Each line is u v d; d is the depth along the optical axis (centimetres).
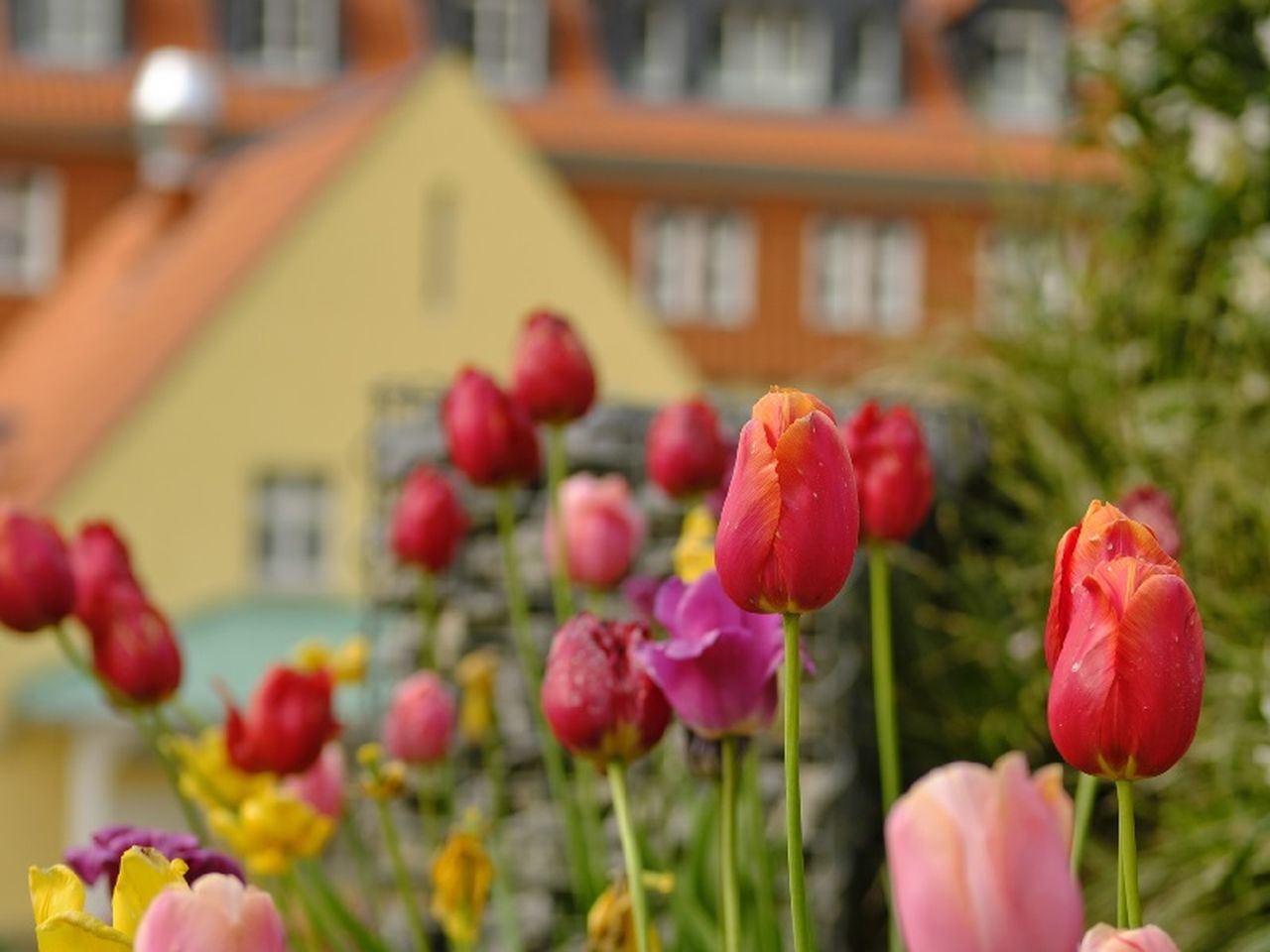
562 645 176
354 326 2384
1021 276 458
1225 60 453
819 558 142
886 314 3669
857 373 491
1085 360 429
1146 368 431
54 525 234
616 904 190
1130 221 452
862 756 421
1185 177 447
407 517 312
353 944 249
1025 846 129
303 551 2362
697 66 3712
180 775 238
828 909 397
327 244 2383
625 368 2409
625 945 190
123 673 231
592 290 2420
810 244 3678
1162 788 371
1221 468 386
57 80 3578
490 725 319
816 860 400
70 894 131
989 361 448
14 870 2139
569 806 264
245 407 2350
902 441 213
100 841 159
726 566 144
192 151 2889
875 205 3672
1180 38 456
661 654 173
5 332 3534
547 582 442
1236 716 348
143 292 2706
